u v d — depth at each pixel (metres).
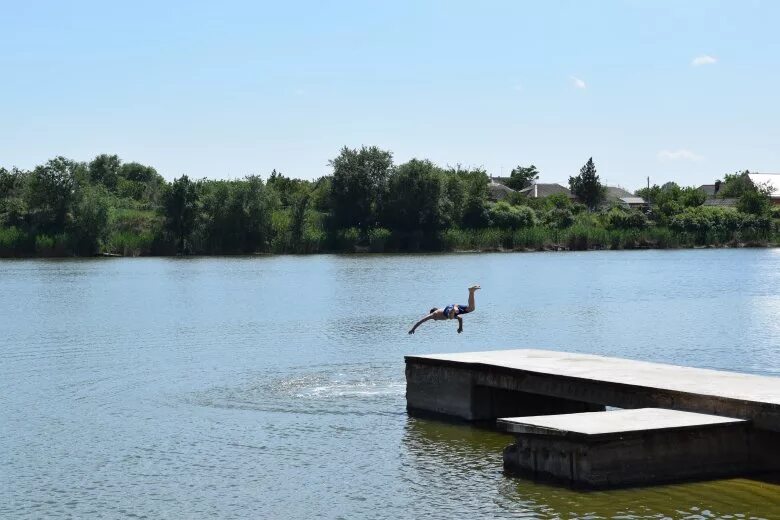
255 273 93.31
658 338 42.72
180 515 18.28
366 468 21.25
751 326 47.62
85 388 31.02
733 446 19.70
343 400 28.75
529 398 26.53
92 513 18.41
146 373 33.84
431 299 64.25
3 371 34.44
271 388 30.77
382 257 125.62
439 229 141.50
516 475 20.34
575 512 17.64
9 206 131.75
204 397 29.36
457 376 26.00
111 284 79.06
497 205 148.38
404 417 26.41
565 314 54.00
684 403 20.98
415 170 138.25
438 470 20.97
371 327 47.69
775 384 21.86
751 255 131.50
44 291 71.75
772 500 18.14
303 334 44.88
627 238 150.25
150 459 22.17
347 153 140.00
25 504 18.94
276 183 175.75
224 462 21.88
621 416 20.34
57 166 126.56
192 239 130.62
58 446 23.39
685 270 97.62
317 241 134.75
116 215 131.88
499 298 65.19
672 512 17.55
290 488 19.86
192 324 49.53
